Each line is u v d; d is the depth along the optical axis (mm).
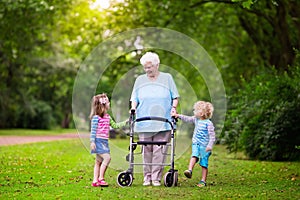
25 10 18312
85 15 20500
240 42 22203
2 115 41031
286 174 10500
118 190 7895
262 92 14609
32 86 40031
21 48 25031
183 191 7816
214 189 8070
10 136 30266
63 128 50906
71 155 15430
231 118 15578
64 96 47188
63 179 9281
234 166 12383
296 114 14055
